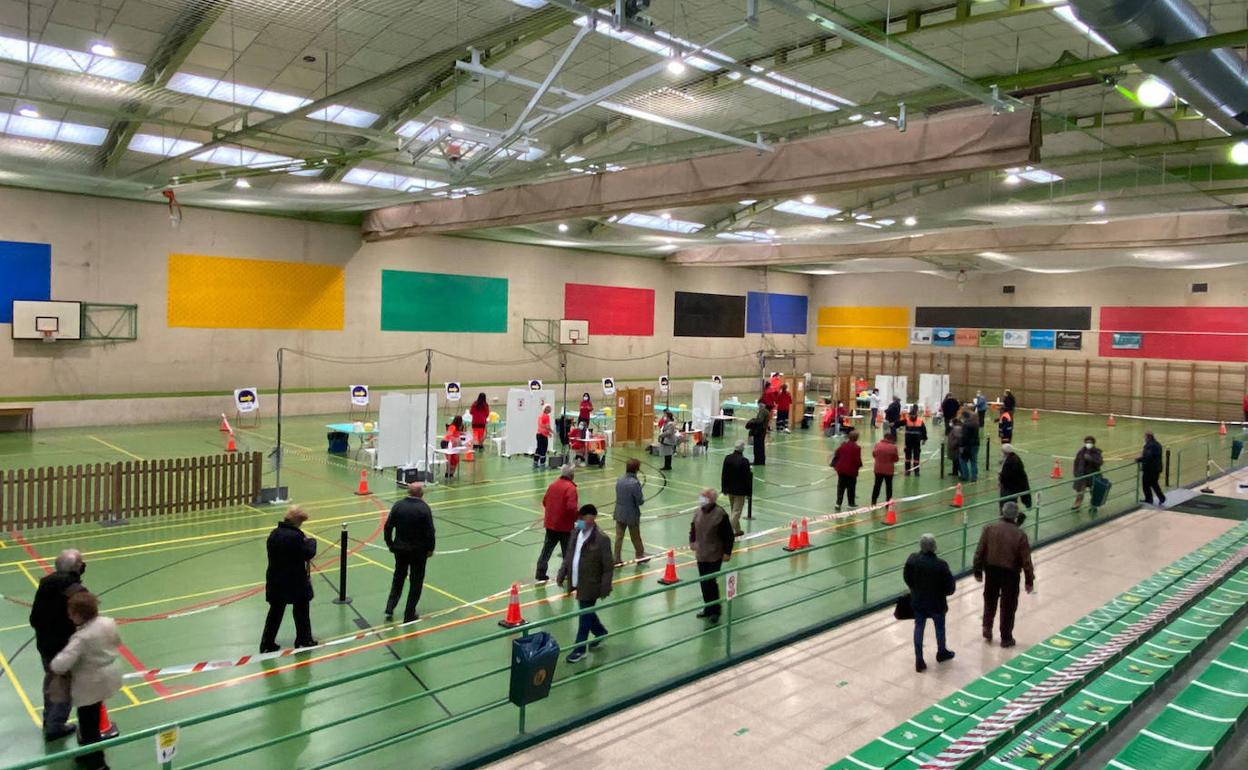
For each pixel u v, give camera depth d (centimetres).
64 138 1950
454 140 1542
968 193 2752
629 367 3872
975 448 1997
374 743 654
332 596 1057
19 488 1305
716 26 1567
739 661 877
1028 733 568
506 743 678
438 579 1140
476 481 1836
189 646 881
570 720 719
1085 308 3825
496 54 1612
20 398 2266
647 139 2298
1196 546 1415
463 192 2316
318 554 1238
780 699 789
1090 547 1407
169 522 1402
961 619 1042
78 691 616
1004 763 521
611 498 1694
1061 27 1488
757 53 1711
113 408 2411
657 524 1492
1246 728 560
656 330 3991
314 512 1500
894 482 1972
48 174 2044
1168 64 949
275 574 843
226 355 2631
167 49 1545
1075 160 2042
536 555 1266
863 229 2414
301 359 2798
